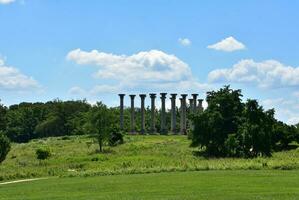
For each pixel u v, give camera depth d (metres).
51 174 81.88
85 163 103.06
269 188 50.97
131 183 59.38
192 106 198.12
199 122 125.88
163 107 192.50
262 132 118.31
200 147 131.75
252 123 121.62
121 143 144.12
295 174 66.19
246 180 58.97
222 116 126.06
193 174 68.50
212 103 128.12
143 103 192.38
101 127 134.12
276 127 131.62
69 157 116.50
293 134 135.38
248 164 78.50
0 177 76.31
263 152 118.69
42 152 116.62
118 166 92.12
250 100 123.88
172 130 193.12
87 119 136.88
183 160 104.06
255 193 46.97
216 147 124.12
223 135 124.75
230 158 112.94
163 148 132.12
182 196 46.03
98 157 114.38
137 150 128.88
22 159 116.25
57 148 140.75
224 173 68.75
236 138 120.38
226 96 128.62
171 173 71.94
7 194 53.28
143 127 191.75
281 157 108.25
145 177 66.62
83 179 68.25
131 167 84.94
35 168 92.88
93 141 146.25
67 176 75.12
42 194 52.09
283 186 52.78
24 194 52.75
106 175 74.06
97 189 54.84
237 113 127.50
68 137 179.12
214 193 47.56
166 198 44.97
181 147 134.62
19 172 82.38
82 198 47.09
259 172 69.62
